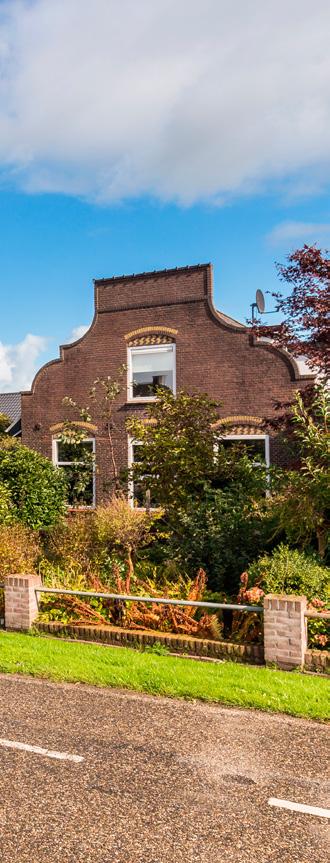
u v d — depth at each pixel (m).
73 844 3.51
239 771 4.35
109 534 10.34
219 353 16.03
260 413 15.43
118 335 17.52
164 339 16.83
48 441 18.36
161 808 3.86
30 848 3.47
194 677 6.06
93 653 6.90
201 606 7.02
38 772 4.33
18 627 8.00
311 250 9.80
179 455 11.14
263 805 3.90
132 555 10.09
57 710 5.46
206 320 16.23
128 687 5.99
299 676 6.10
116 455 17.22
